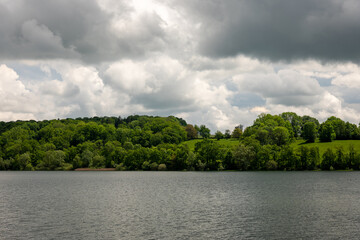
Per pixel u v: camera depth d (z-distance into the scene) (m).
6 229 44.22
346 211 55.28
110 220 49.09
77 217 51.31
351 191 81.44
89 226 45.50
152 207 60.09
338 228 44.03
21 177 144.25
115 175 154.62
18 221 48.81
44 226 45.69
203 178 127.62
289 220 48.66
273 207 59.31
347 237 40.03
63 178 136.50
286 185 96.50
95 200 69.44
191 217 50.88
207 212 54.81
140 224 46.44
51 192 84.62
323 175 134.12
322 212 54.47
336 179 115.31
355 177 123.38
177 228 44.16
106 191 86.31
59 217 51.41
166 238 39.62
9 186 101.81
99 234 41.44
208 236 40.41
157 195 77.12
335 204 62.25
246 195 75.50
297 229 43.56
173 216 51.72
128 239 39.34
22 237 40.56
